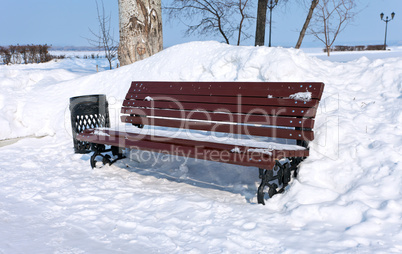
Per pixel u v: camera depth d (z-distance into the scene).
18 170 4.32
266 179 2.87
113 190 3.43
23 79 7.52
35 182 3.81
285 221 2.55
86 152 4.97
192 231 2.50
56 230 2.66
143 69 6.12
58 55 31.12
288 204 2.72
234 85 3.65
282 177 3.08
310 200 2.72
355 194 2.67
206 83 3.87
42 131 6.09
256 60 4.55
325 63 4.95
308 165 3.14
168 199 3.08
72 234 2.59
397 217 2.39
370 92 4.15
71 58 29.47
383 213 2.44
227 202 3.01
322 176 3.06
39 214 2.97
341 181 2.96
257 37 9.52
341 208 2.53
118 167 4.25
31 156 4.96
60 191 3.48
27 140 5.88
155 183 3.65
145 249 2.32
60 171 4.22
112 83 6.37
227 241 2.31
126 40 7.80
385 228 2.30
